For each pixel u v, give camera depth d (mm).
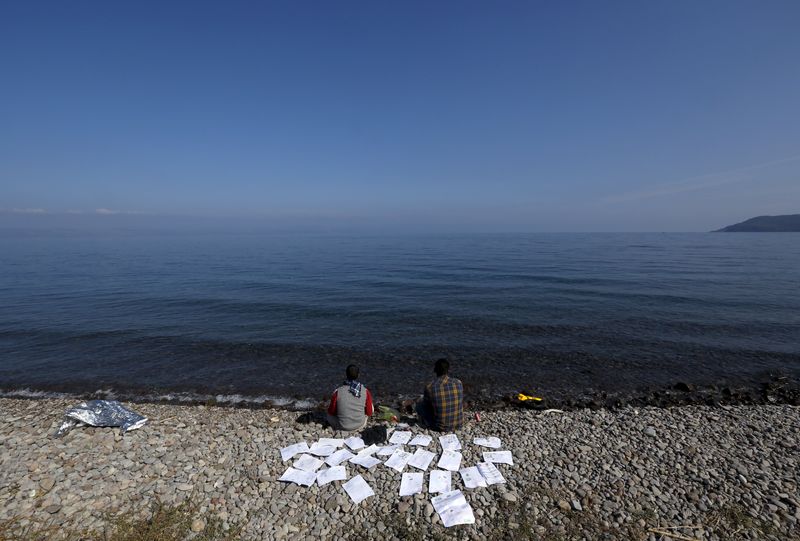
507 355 15508
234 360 15219
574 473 6922
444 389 8570
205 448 8047
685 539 5305
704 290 30188
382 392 12250
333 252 87312
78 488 6473
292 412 10484
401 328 19703
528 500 6156
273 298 28234
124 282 37969
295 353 15969
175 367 14492
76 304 26359
